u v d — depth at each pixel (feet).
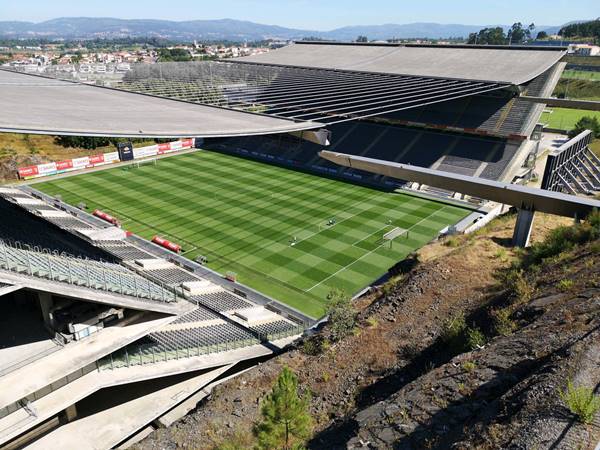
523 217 110.73
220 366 89.71
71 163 226.17
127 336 83.30
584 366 40.55
